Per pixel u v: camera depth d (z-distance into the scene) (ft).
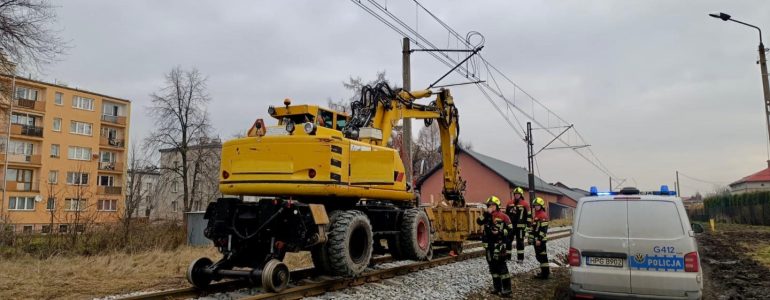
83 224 47.26
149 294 25.07
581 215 24.12
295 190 27.71
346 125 34.24
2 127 140.67
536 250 36.32
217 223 28.50
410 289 29.50
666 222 22.43
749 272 42.78
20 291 26.78
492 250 29.94
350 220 28.81
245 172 28.96
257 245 28.76
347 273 28.27
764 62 56.29
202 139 115.44
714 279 39.34
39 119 151.64
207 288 27.68
